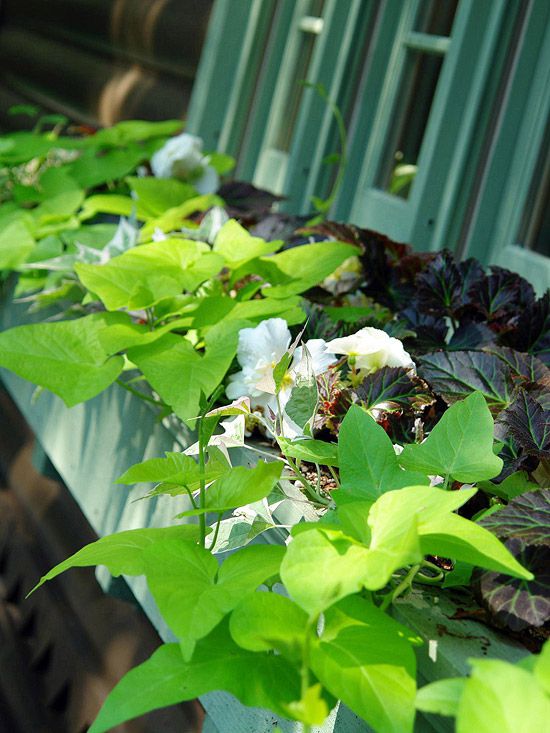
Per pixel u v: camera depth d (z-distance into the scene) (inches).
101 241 48.3
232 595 18.5
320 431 27.5
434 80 54.1
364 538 18.0
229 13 71.4
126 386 36.0
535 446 22.9
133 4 86.3
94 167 60.6
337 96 61.2
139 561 21.1
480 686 14.2
